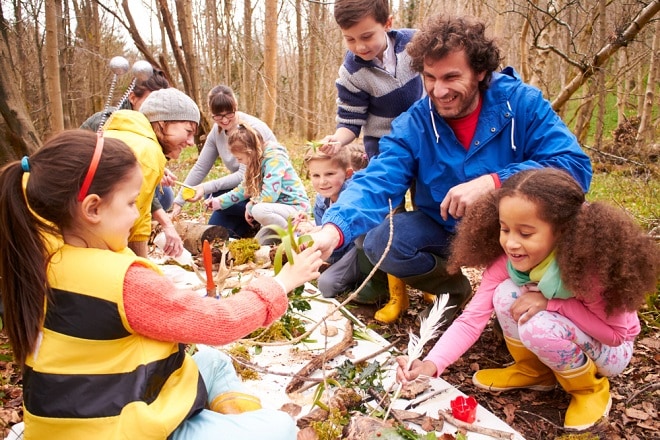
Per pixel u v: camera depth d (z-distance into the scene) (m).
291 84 19.45
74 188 1.33
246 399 1.69
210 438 1.43
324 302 2.77
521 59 7.09
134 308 1.35
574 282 1.77
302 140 16.20
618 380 2.24
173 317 1.39
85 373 1.34
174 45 8.72
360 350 2.37
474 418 1.89
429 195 2.55
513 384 2.17
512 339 2.09
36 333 1.34
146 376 1.38
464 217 2.15
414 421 1.88
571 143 2.29
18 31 8.88
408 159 2.46
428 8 12.24
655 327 2.62
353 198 2.26
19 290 1.34
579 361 1.90
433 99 2.28
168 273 3.19
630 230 1.77
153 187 2.56
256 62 17.16
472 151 2.36
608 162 8.07
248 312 1.54
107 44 15.13
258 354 2.31
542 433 1.94
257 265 3.30
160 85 3.30
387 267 2.63
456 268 2.23
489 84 2.29
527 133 2.35
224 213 4.32
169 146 2.78
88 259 1.36
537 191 1.79
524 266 1.90
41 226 1.36
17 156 3.94
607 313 1.80
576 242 1.76
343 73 3.19
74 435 1.34
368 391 2.02
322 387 2.00
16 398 2.13
